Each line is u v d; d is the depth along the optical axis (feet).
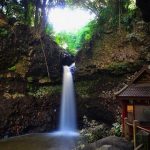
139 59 54.80
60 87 61.16
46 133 56.49
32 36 59.77
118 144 29.37
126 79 54.95
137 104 31.42
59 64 62.54
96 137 35.58
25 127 55.42
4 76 55.42
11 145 45.52
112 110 55.11
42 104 57.98
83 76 60.49
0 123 52.21
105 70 57.98
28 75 57.93
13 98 55.21
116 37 59.88
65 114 59.77
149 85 32.07
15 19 61.05
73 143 45.83
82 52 62.75
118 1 62.69
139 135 27.73
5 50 55.31
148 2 31.24
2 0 61.31
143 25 56.49
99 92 58.03
